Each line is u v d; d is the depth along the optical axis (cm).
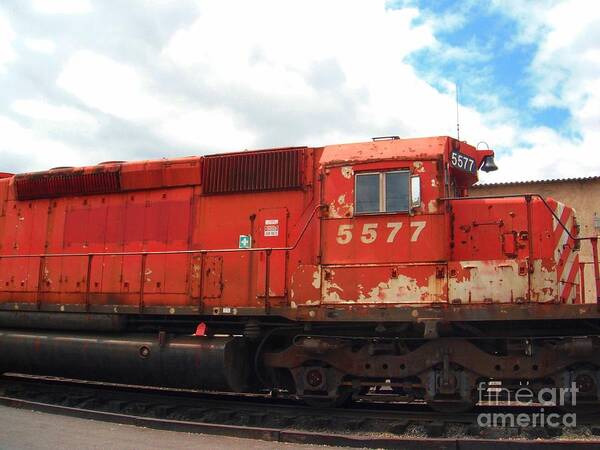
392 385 820
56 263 1122
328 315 815
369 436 734
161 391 1152
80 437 749
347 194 846
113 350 978
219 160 1011
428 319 771
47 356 1050
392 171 830
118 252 1076
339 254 834
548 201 821
